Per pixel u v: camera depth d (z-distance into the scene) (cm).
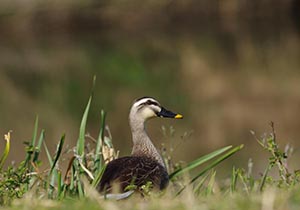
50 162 1149
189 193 850
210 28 4375
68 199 899
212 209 765
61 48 3944
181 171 1153
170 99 2838
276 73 3219
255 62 3456
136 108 1245
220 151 1163
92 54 3728
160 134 2088
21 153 2033
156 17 4475
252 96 2845
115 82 3158
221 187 1216
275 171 1338
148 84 3105
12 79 3262
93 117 2533
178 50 3750
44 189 1081
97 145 1183
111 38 4203
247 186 1080
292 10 4650
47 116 2548
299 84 3009
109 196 925
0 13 4347
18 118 2523
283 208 750
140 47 3862
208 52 3672
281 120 2525
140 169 1070
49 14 4356
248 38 4003
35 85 3152
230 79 3134
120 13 4450
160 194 951
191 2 4541
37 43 4166
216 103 2755
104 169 1034
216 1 4600
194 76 3238
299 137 2311
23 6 4347
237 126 2423
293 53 3612
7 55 3781
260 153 1902
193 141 2130
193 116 2522
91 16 4403
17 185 1026
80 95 2936
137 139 1226
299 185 893
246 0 4631
